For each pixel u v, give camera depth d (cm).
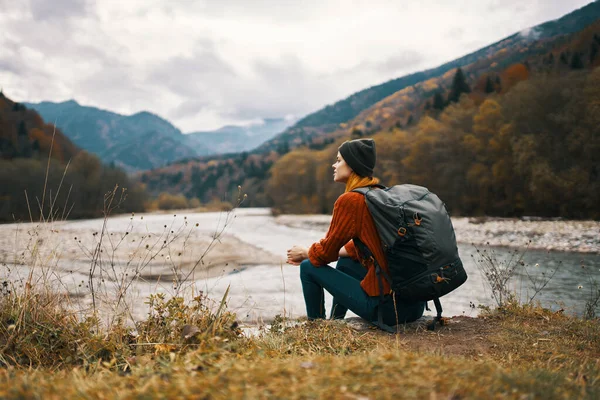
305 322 326
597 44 7744
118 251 1170
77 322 288
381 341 281
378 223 276
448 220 281
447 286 272
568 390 165
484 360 229
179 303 291
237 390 137
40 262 324
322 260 308
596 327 324
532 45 19212
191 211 9269
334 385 142
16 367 226
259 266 1091
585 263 1125
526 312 383
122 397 141
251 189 11062
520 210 3609
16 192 4719
